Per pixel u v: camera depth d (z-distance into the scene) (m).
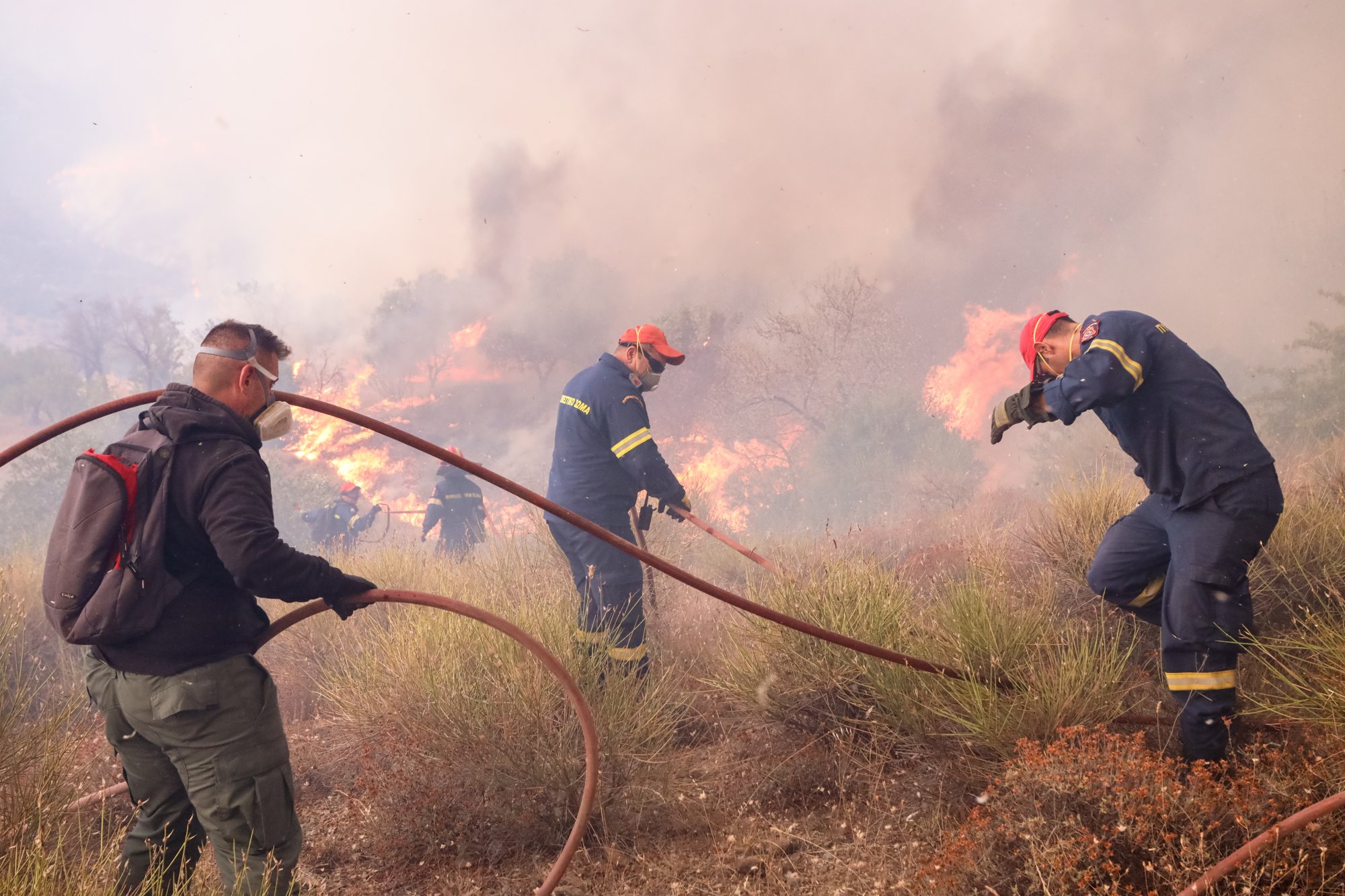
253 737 2.21
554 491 4.14
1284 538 3.56
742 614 3.70
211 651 2.17
